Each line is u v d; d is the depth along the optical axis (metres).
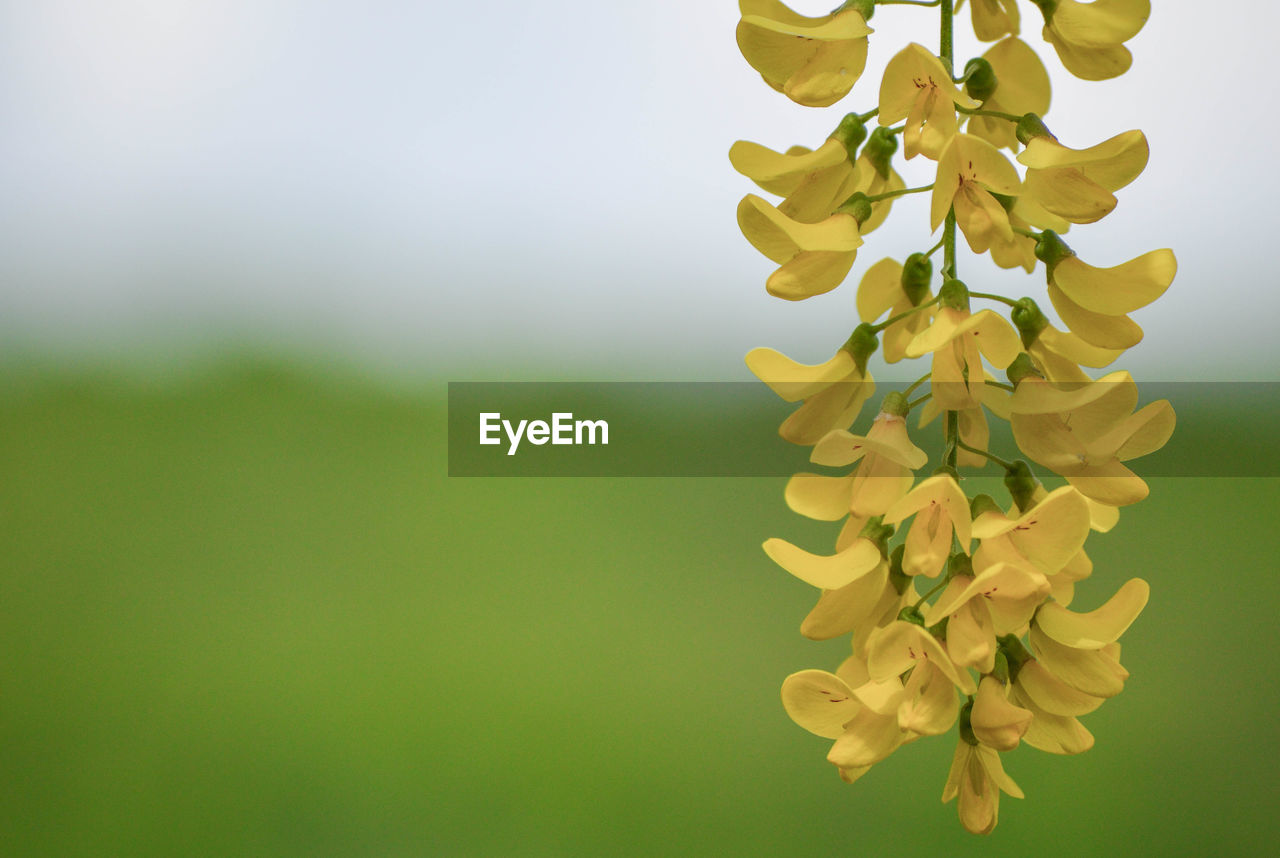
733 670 1.62
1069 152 0.46
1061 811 1.24
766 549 0.47
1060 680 0.47
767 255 0.47
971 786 0.48
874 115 0.47
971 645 0.45
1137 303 0.46
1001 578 0.45
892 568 0.47
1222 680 1.49
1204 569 1.79
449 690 1.56
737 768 1.35
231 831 1.27
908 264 0.48
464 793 1.31
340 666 1.65
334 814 1.29
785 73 0.47
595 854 1.19
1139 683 1.51
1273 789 1.25
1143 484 0.46
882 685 0.47
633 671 1.61
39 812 1.33
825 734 0.47
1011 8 0.49
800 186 0.48
